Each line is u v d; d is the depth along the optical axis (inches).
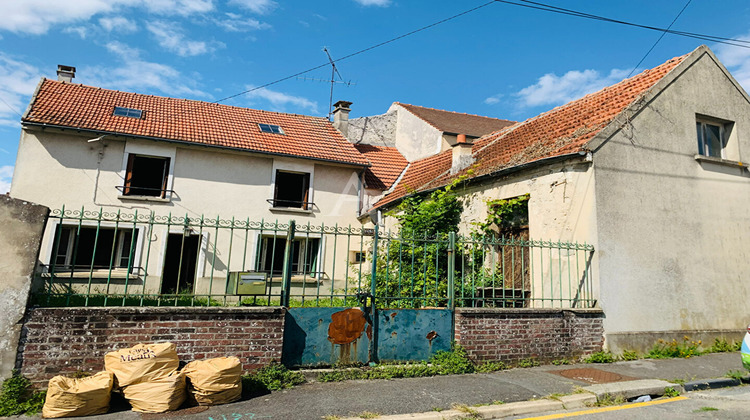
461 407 210.4
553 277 349.1
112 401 202.7
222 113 666.2
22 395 197.6
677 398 245.9
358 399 219.3
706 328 362.3
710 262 377.7
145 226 529.0
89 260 517.3
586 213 332.2
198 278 540.4
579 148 334.6
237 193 576.7
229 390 210.5
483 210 426.9
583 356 314.2
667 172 369.7
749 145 422.3
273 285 560.4
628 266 336.2
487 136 612.4
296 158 601.0
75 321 210.5
